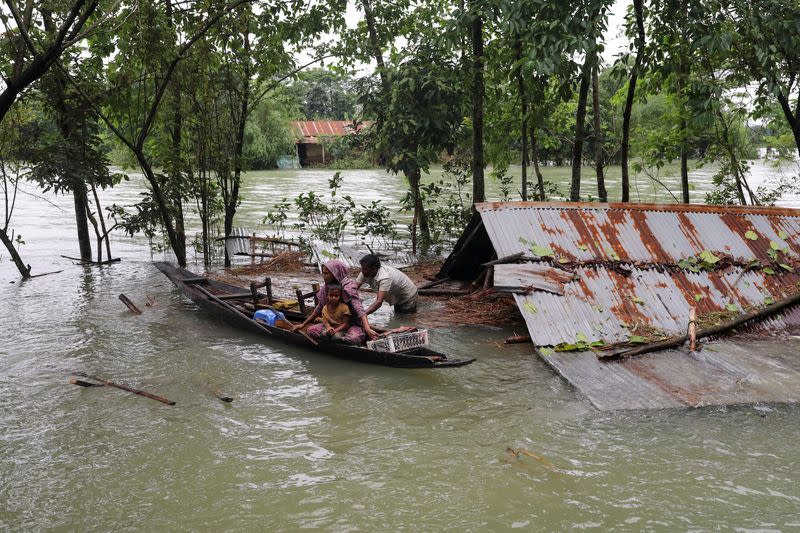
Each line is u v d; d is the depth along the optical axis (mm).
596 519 4633
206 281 10992
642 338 7812
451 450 5676
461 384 7207
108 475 5340
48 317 10141
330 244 15328
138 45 12273
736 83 13516
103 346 8680
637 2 11656
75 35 8945
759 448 5566
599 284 8680
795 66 13102
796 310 8602
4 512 4832
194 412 6547
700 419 6094
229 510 4832
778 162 17703
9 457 5637
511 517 4680
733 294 8781
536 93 13305
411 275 13047
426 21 16094
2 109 8242
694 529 4496
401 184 36406
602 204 9859
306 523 4656
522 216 9594
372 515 4742
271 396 6957
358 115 15602
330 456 5617
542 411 6414
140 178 39594
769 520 4586
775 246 9422
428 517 4703
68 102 12781
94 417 6434
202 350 8516
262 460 5559
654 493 4941
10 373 7656
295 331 8461
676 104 14375
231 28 14039
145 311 10531
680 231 9531
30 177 12141
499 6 11109
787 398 6441
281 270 13898
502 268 8844
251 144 55219
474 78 13742
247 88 15086
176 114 14195
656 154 15430
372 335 7934
